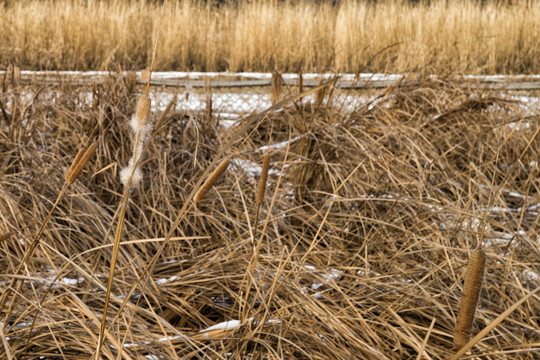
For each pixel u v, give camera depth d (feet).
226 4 33.19
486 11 31.09
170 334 5.80
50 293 6.27
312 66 28.53
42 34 30.53
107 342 5.18
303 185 9.34
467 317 3.09
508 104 14.20
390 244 7.48
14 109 10.94
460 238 7.71
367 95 13.30
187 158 10.79
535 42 29.63
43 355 5.25
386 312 6.19
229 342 5.51
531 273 6.95
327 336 5.65
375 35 29.76
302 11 31.94
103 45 31.14
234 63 30.94
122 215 3.46
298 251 7.80
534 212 9.98
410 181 9.46
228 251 7.43
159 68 30.96
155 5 32.91
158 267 7.40
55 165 9.21
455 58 26.73
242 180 10.18
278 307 6.33
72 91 13.92
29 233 7.43
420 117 13.00
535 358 5.62
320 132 9.40
